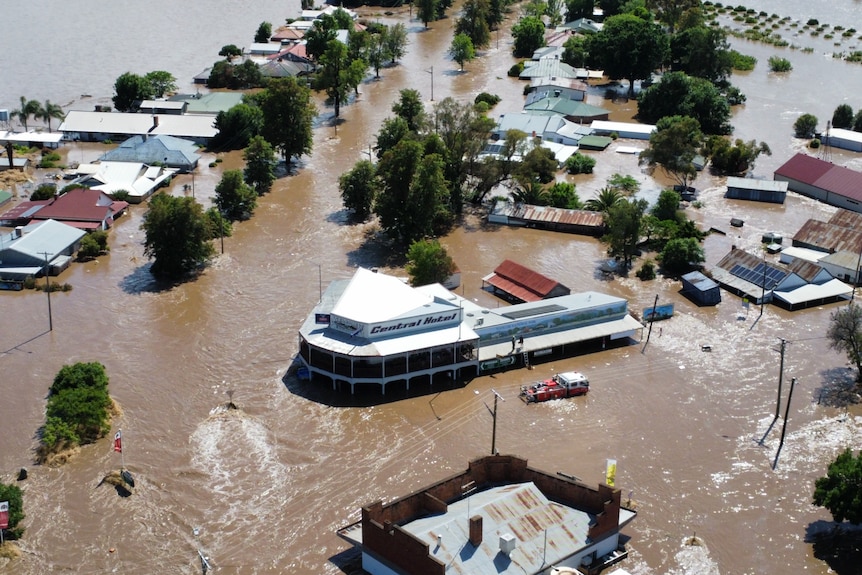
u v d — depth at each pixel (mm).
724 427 129500
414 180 184500
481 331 143125
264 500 113875
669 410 133375
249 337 152500
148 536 107688
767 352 149250
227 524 109688
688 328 156875
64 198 199375
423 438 126000
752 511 112375
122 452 122312
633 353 149125
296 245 190125
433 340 138375
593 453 123250
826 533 108500
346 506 112438
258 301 165375
